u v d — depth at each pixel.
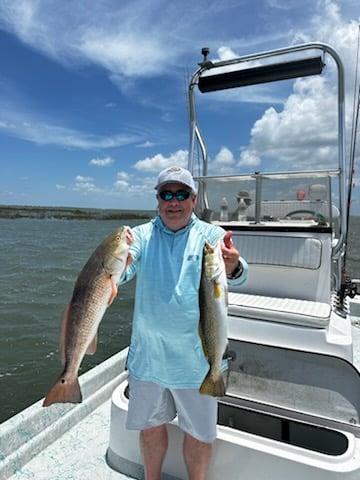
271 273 3.46
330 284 3.26
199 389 1.82
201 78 3.97
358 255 15.27
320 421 2.13
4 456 2.24
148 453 2.01
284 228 3.40
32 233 33.12
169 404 1.99
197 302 1.84
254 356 2.59
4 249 20.42
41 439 2.46
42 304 9.96
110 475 2.25
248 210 4.09
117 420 2.29
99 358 6.34
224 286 1.79
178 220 1.93
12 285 12.06
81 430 2.69
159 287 1.86
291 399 2.30
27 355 6.76
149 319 1.88
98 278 1.71
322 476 1.75
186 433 1.92
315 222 3.82
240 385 2.44
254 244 3.49
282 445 1.88
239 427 2.32
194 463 1.90
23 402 5.18
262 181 3.95
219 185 4.18
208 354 1.79
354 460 1.78
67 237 29.25
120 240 1.73
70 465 2.33
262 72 3.66
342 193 3.37
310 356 2.49
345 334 2.77
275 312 2.82
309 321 2.71
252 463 1.90
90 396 2.98
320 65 3.41
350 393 2.24
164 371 1.86
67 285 12.15
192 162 4.19
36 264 15.91
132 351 1.98
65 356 1.70
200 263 1.87
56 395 1.65
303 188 3.90
